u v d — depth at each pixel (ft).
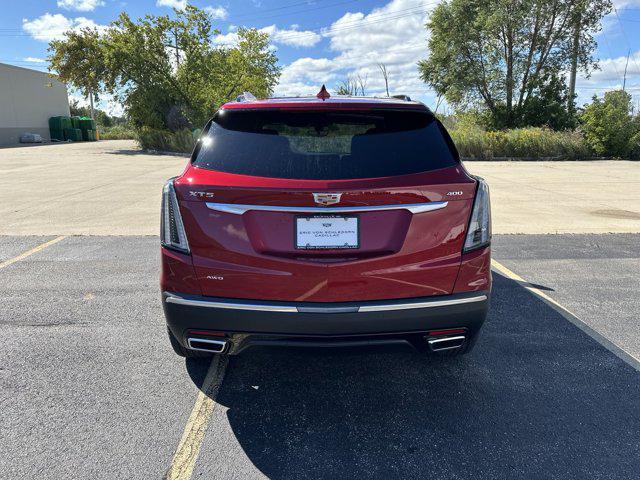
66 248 19.71
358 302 7.84
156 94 94.02
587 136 71.87
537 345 11.42
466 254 8.13
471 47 99.91
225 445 7.78
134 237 21.63
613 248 20.29
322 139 8.31
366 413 8.73
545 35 95.61
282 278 7.75
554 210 28.84
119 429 8.13
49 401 8.91
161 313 13.07
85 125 169.48
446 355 9.86
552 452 7.63
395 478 7.06
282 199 7.60
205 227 7.85
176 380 9.77
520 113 98.99
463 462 7.41
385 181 7.73
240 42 140.77
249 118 8.66
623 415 8.65
